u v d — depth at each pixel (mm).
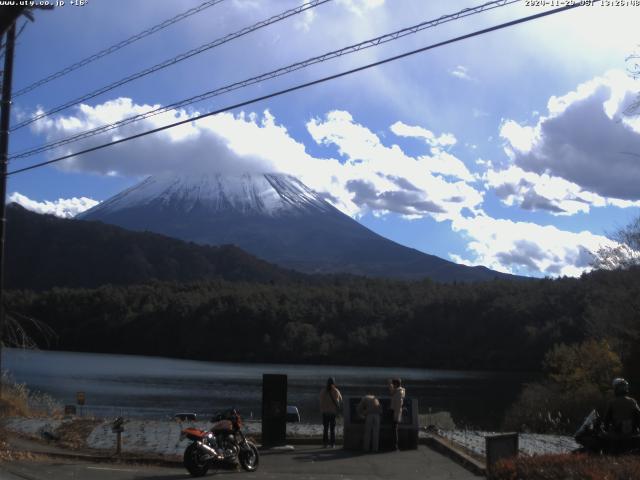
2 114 15023
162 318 127750
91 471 13070
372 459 15250
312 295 137625
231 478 12680
